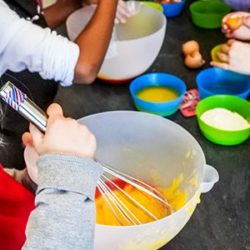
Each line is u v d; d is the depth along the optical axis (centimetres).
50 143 54
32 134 56
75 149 54
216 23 133
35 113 56
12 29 90
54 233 49
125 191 74
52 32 97
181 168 78
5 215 74
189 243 70
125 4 121
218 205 76
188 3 149
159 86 107
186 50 117
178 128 79
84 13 118
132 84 105
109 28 103
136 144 84
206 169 74
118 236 63
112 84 111
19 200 76
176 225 65
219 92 106
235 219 74
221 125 91
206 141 92
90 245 52
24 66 96
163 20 114
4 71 99
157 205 73
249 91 103
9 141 94
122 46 103
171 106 98
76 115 102
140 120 82
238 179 81
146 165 84
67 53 93
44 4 131
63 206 50
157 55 117
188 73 114
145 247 65
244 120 93
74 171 52
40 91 109
